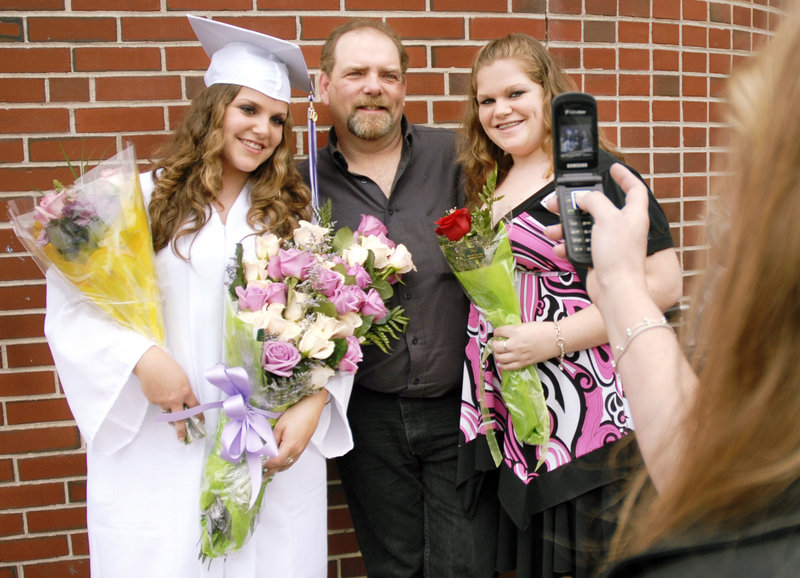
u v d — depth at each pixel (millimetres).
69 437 2379
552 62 2045
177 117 2393
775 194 587
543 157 2064
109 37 2334
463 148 2293
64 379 1807
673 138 2873
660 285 1888
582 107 953
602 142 2162
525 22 2619
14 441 2344
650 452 727
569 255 901
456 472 2246
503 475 2068
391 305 2188
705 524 628
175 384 1750
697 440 642
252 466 1735
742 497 603
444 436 2238
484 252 1952
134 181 1786
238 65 1932
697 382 701
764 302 591
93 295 1757
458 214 1929
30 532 2375
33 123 2307
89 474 1886
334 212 2268
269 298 1787
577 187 954
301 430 1810
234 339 1736
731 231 650
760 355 600
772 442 593
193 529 1815
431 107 2566
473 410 2135
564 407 1938
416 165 2326
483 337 2086
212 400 1869
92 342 1766
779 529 599
